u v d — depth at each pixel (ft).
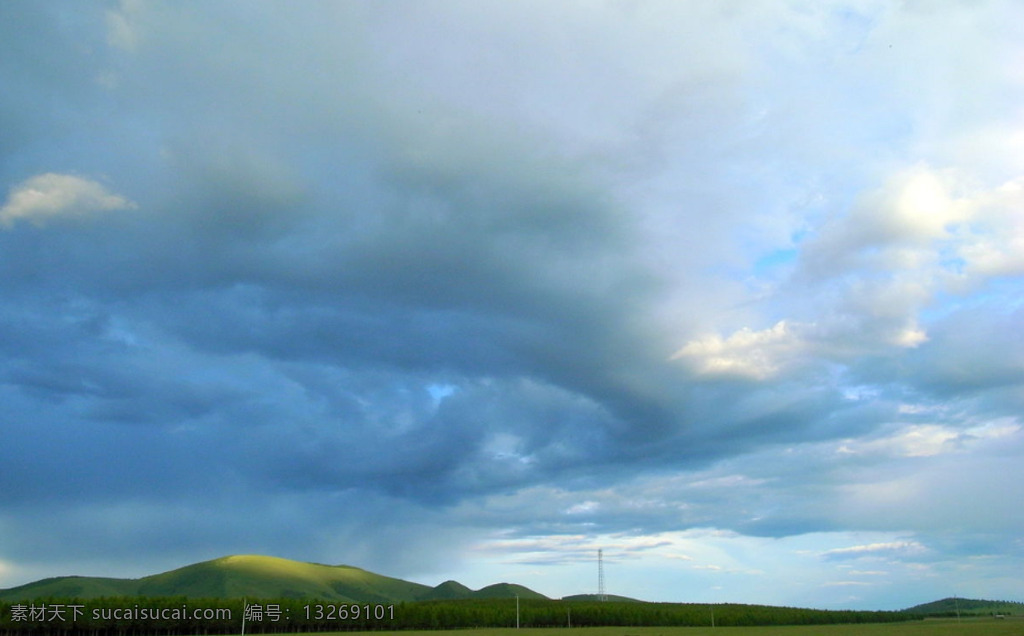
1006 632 600.80
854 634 619.26
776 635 632.38
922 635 566.36
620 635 652.07
